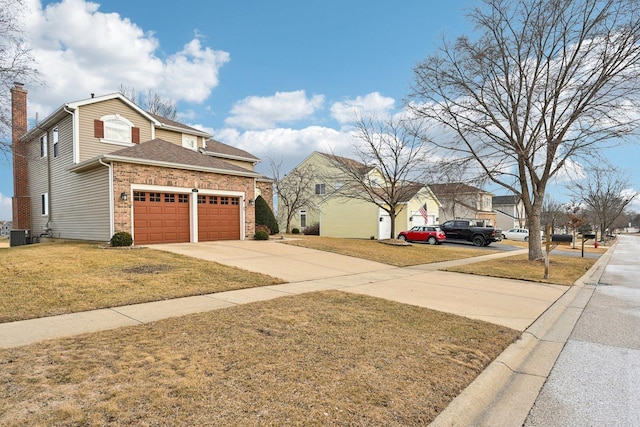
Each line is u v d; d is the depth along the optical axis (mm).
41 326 5117
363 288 9000
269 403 2984
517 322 6363
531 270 13305
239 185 18281
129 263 10023
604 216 40219
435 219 35688
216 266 10430
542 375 4316
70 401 2857
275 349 4238
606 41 13109
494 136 14383
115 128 19016
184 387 3172
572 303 8578
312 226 34750
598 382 4113
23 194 22766
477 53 14336
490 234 26250
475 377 3889
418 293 8633
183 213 16250
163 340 4434
